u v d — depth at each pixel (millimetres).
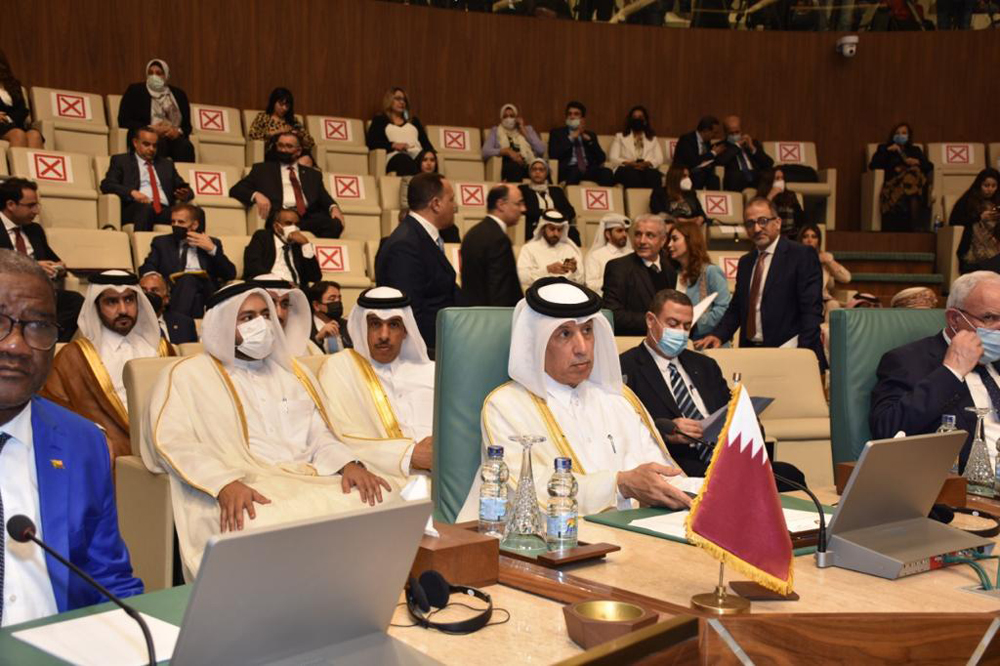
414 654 1580
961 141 13086
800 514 2570
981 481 3010
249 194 8695
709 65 13117
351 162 10258
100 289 5184
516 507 2295
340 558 1503
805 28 13047
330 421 4312
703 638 1698
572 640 1696
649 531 2449
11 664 1527
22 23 10445
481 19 12492
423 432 4738
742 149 11523
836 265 8992
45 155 8023
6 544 1952
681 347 4441
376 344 4715
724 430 1902
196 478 3666
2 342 1888
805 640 1729
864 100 13133
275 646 1498
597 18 12891
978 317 3506
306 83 11781
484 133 11953
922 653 1788
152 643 1466
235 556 1371
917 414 3434
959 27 13047
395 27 12133
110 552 2115
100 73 10797
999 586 2043
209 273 7477
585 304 3248
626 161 11258
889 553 2119
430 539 2004
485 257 5688
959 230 11062
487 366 3330
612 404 3463
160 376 3982
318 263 7949
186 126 9609
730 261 9242
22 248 6895
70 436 2084
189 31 11180
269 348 4102
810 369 5785
